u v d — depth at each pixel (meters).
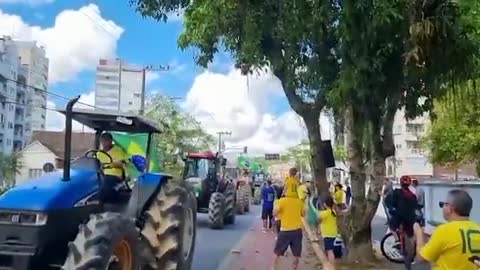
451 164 31.09
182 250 8.78
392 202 12.49
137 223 8.22
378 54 9.48
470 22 9.29
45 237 6.47
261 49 11.55
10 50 84.62
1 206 6.54
